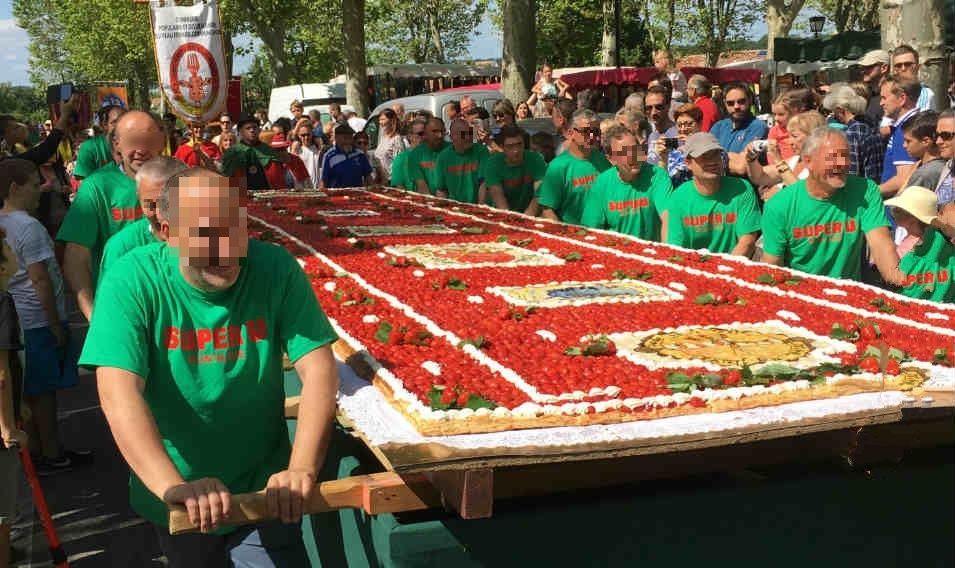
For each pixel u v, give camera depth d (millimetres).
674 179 8586
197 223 2959
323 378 3205
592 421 3082
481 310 4805
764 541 3412
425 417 3025
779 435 3023
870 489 3492
